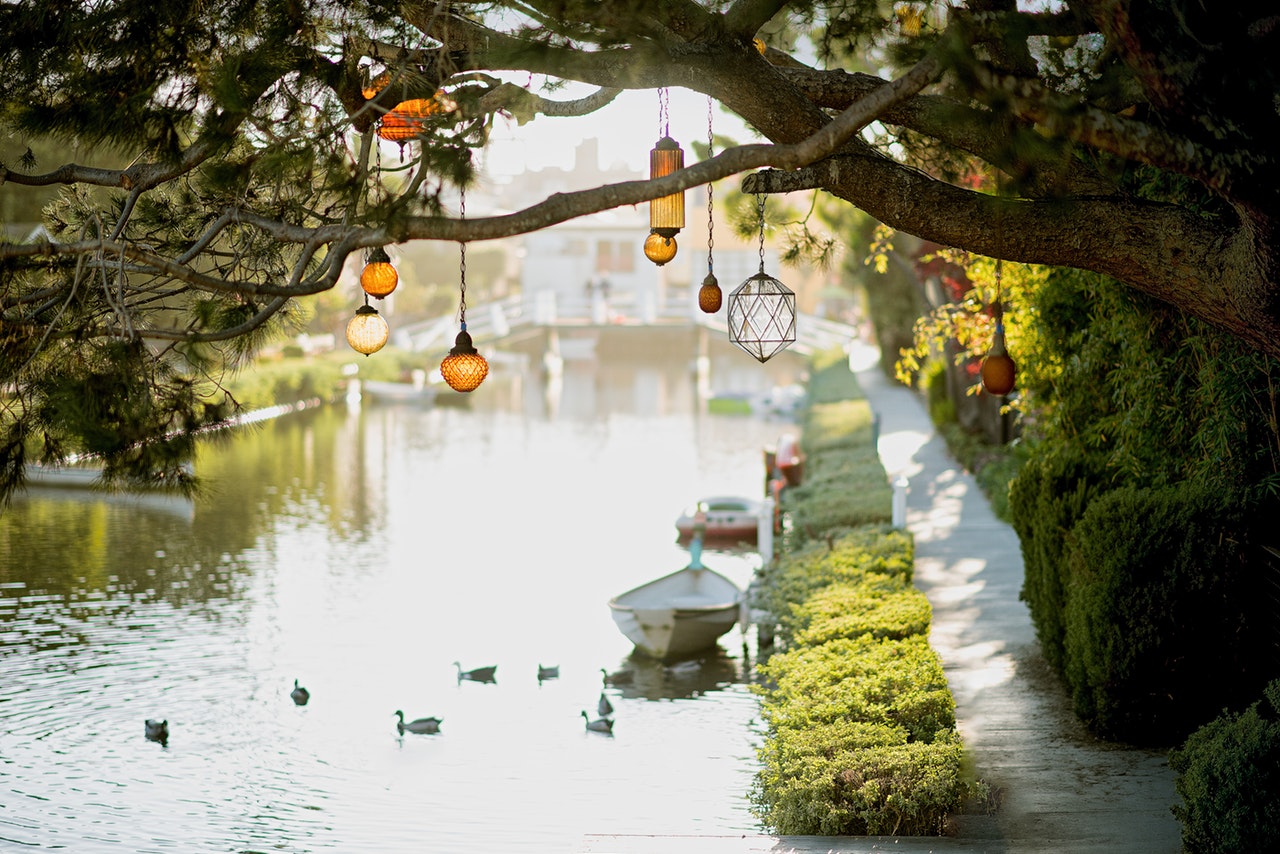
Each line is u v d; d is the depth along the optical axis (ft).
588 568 69.72
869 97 21.34
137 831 34.37
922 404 129.08
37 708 44.70
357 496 92.32
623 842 27.35
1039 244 23.49
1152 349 35.42
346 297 188.65
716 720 44.39
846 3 28.86
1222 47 20.44
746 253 240.12
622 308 216.54
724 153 21.94
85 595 61.11
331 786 38.06
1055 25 23.30
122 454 22.39
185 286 27.37
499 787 37.83
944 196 23.97
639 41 22.68
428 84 23.53
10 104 25.66
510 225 21.68
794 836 27.61
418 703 46.26
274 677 49.01
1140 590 32.35
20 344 24.40
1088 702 34.60
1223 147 20.54
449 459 113.09
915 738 31.53
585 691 47.98
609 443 125.18
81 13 25.27
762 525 64.75
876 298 138.51
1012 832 27.53
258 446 118.52
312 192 26.09
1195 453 35.55
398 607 60.13
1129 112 27.17
